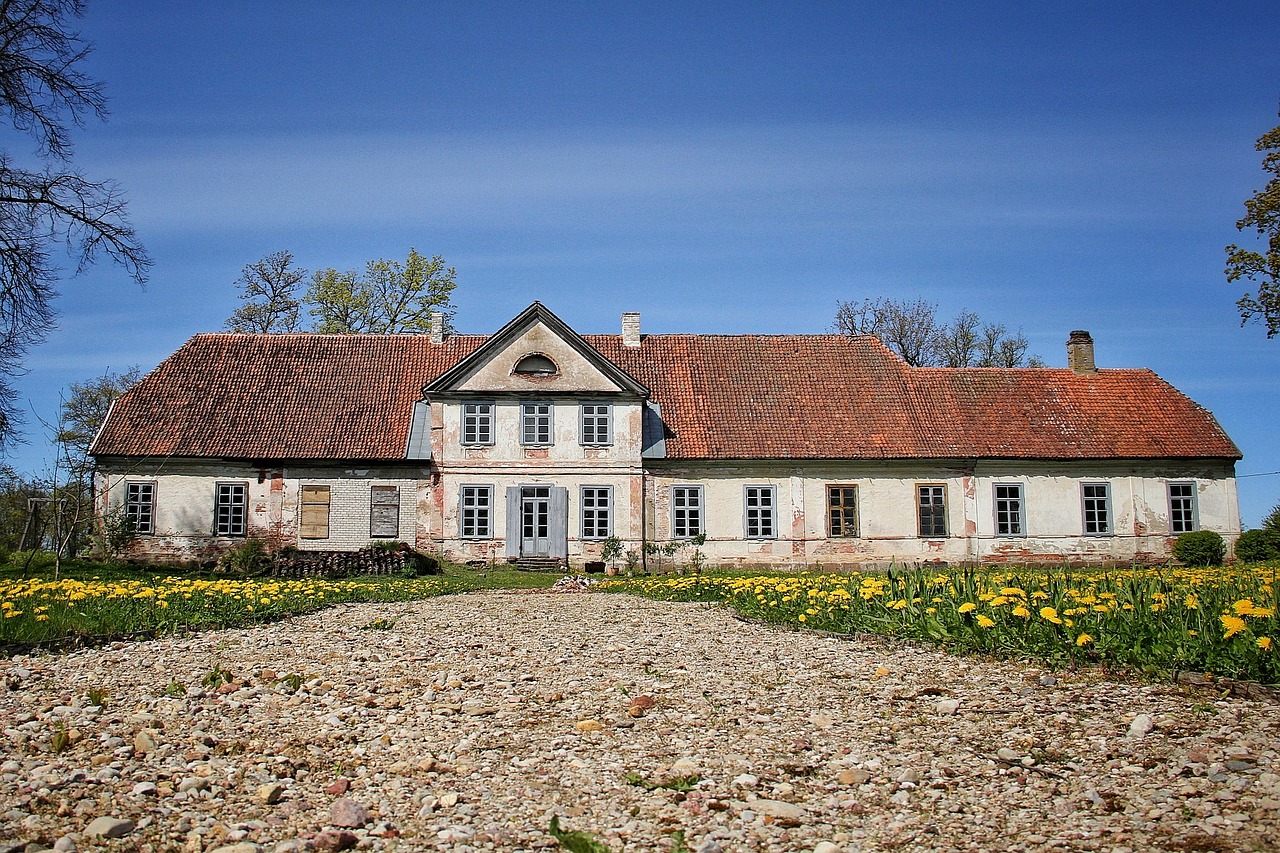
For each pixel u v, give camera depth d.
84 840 5.83
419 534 36.78
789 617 14.93
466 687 10.16
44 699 9.44
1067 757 7.11
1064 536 38.25
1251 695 8.43
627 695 9.70
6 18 25.69
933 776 6.83
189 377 38.78
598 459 37.12
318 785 6.96
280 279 56.00
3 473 32.97
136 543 36.19
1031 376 41.19
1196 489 39.00
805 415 38.81
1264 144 36.47
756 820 6.12
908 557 37.69
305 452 36.62
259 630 14.55
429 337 41.69
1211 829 5.58
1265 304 36.50
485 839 5.88
